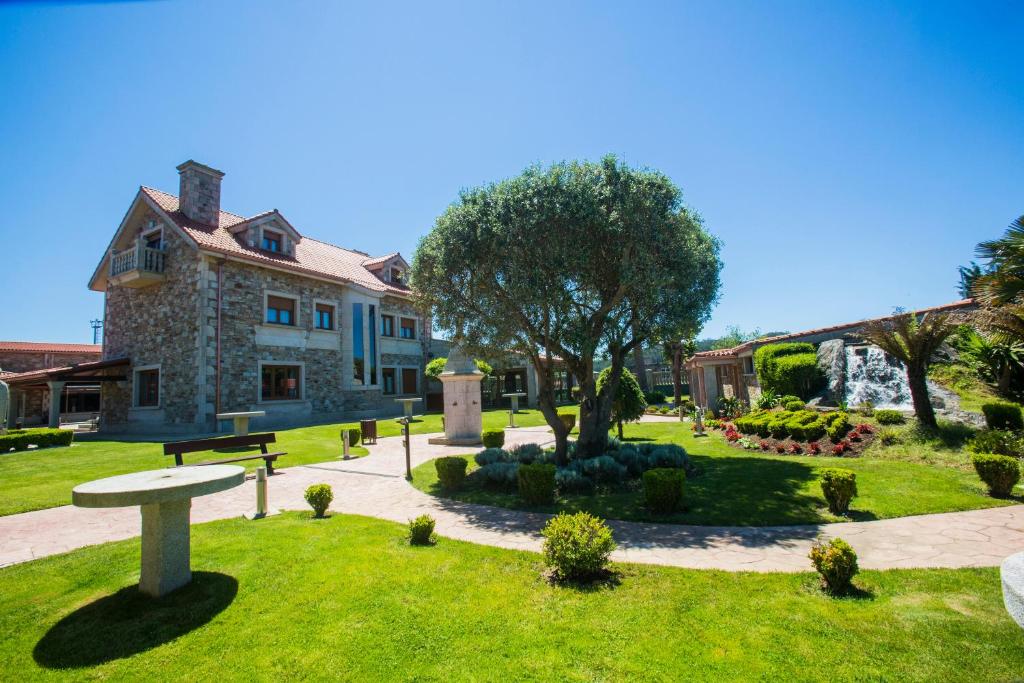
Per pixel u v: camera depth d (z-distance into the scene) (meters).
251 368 19.38
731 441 14.18
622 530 6.59
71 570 5.27
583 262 9.30
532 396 33.66
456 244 9.78
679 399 32.72
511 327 9.87
